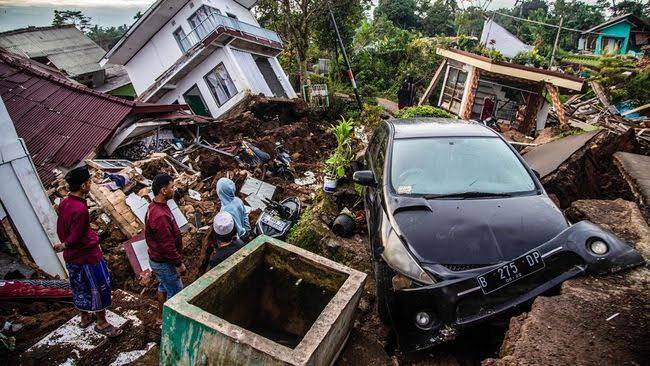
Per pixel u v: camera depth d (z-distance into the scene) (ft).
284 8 61.77
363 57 84.74
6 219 16.52
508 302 9.30
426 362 10.13
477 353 10.18
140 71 59.06
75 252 11.04
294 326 11.18
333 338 8.86
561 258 9.61
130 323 12.95
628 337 7.87
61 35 99.25
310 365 7.48
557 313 8.56
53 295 14.39
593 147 18.79
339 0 63.52
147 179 24.50
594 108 47.93
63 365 11.00
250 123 41.52
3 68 35.40
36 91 33.27
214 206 24.52
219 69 53.31
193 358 8.20
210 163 28.91
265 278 11.34
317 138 45.57
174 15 54.60
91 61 93.71
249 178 26.94
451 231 10.57
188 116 37.83
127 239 21.11
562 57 98.32
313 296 10.79
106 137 29.12
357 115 56.24
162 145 33.88
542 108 45.44
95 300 11.57
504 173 13.09
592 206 14.37
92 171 25.20
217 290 9.36
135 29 53.93
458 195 12.22
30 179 17.34
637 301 8.70
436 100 61.16
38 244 17.57
